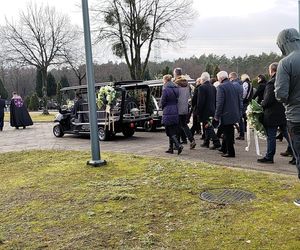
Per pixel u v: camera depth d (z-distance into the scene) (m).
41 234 4.38
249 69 55.22
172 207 5.01
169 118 9.28
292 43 4.93
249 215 4.54
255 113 8.05
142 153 9.91
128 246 3.92
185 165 7.36
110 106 12.82
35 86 70.31
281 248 3.65
